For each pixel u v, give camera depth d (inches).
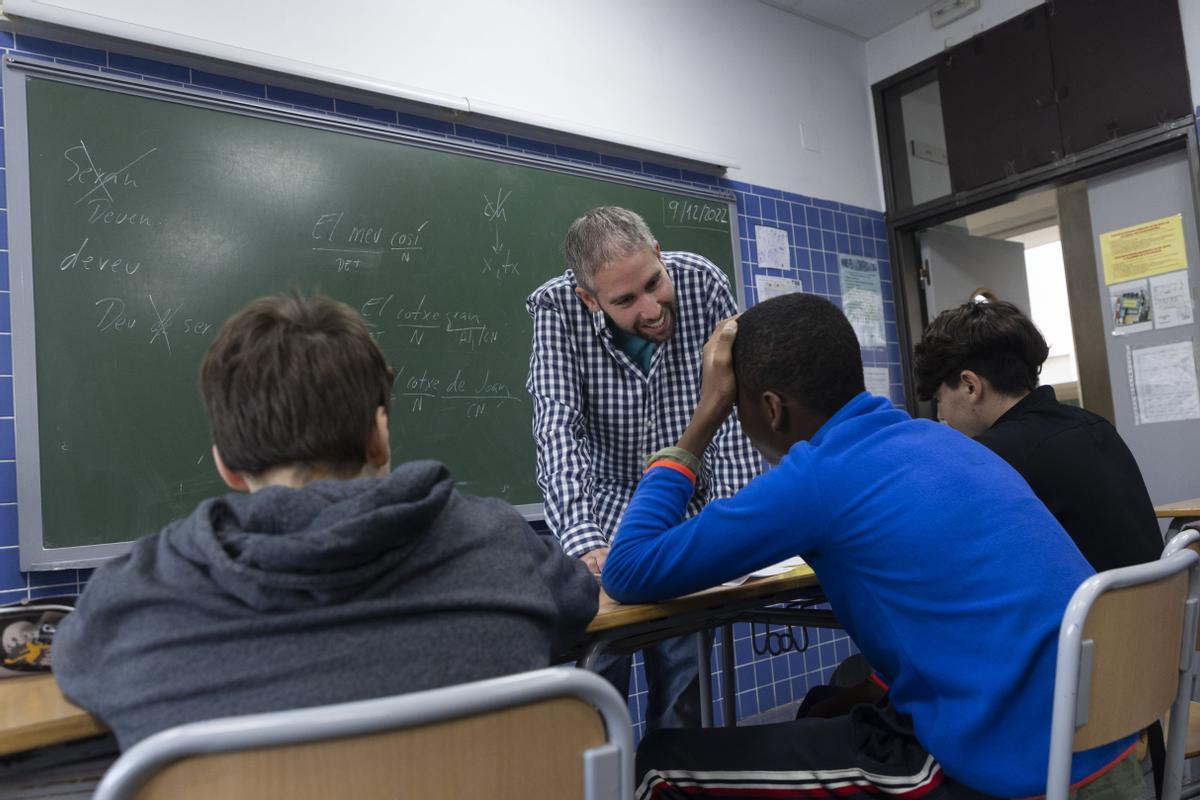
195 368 86.1
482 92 111.8
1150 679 37.7
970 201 150.7
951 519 36.3
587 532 58.4
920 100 160.4
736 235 137.2
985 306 61.5
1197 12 124.9
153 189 85.7
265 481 31.0
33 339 78.1
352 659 24.9
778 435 43.3
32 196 79.4
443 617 26.8
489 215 109.8
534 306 68.2
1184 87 126.3
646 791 39.7
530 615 29.0
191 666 24.3
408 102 103.7
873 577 37.3
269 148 93.5
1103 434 56.2
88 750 28.4
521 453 108.9
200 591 25.2
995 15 147.6
